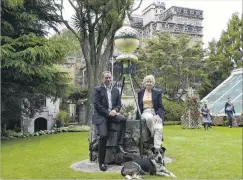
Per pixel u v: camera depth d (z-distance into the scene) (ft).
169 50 90.07
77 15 55.67
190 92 53.78
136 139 18.66
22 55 37.73
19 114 48.32
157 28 140.46
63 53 42.86
